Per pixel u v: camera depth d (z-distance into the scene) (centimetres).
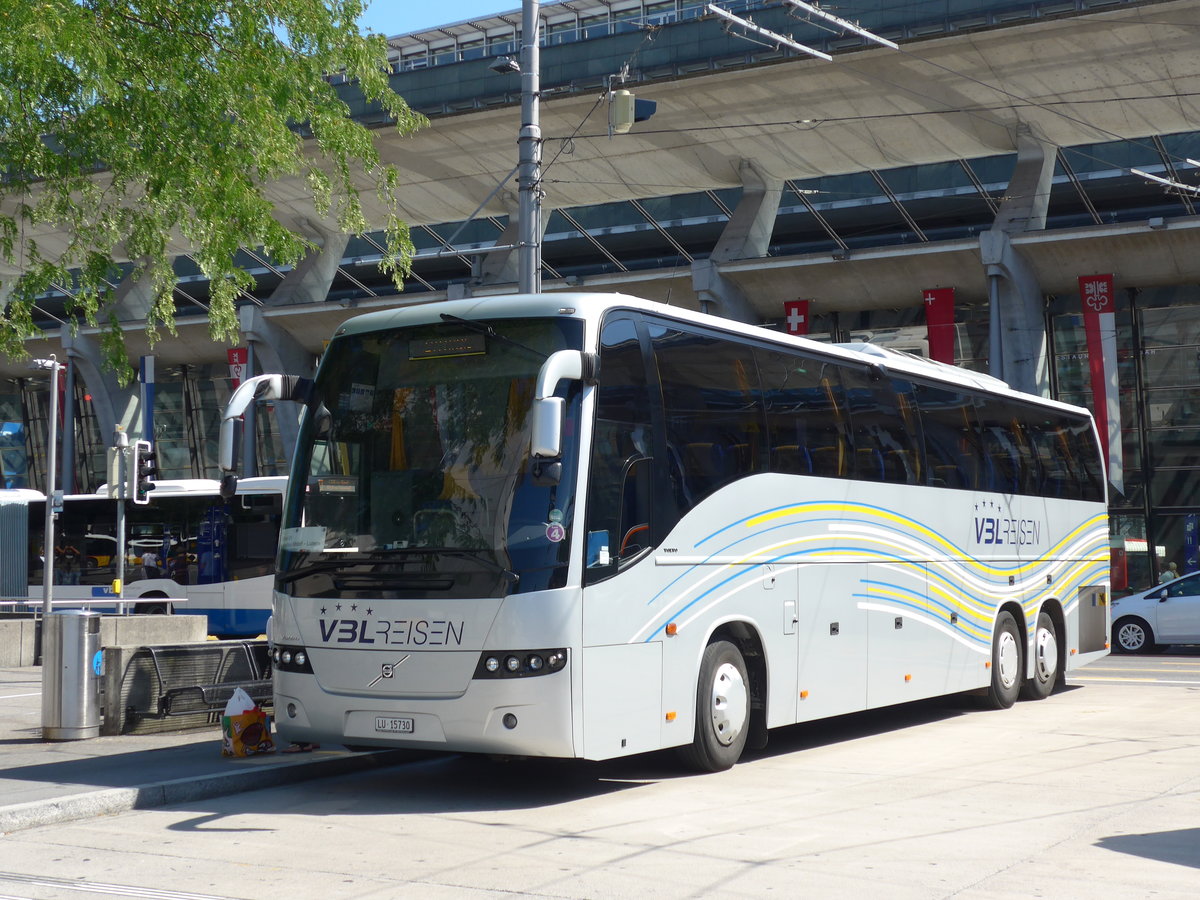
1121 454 3469
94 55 1276
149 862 728
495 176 3853
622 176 3825
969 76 3102
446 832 816
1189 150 3584
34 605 2989
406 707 913
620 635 941
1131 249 3350
